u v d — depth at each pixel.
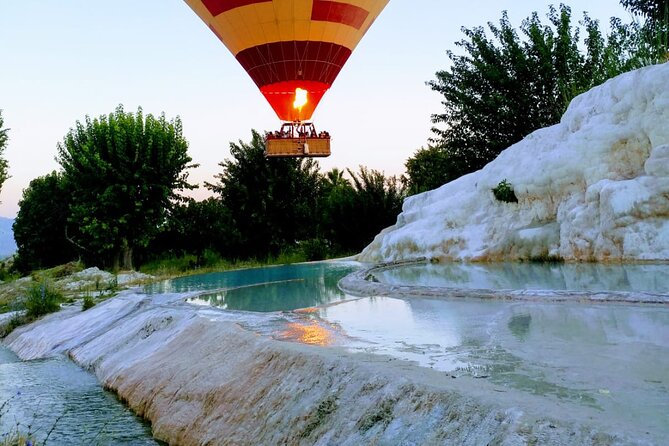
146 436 6.00
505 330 5.98
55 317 12.75
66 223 28.17
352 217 27.05
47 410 7.00
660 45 19.94
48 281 15.98
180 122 26.38
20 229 30.50
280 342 5.93
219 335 7.01
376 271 13.66
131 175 24.05
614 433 2.79
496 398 3.48
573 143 12.86
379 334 6.25
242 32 19.08
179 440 5.64
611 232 11.00
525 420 3.13
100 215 23.80
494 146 26.23
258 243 27.19
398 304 8.57
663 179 10.66
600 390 3.69
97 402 7.28
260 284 13.88
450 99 28.27
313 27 18.77
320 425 4.37
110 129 24.56
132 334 9.33
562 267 10.88
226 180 27.97
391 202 27.38
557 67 26.84
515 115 26.09
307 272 16.62
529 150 14.71
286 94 20.09
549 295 7.69
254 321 7.74
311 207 28.70
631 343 5.02
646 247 10.55
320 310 8.45
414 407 3.83
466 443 3.30
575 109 13.85
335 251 26.72
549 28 27.88
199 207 26.62
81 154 24.16
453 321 6.77
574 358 4.61
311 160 29.62
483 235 14.67
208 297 11.74
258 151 28.12
